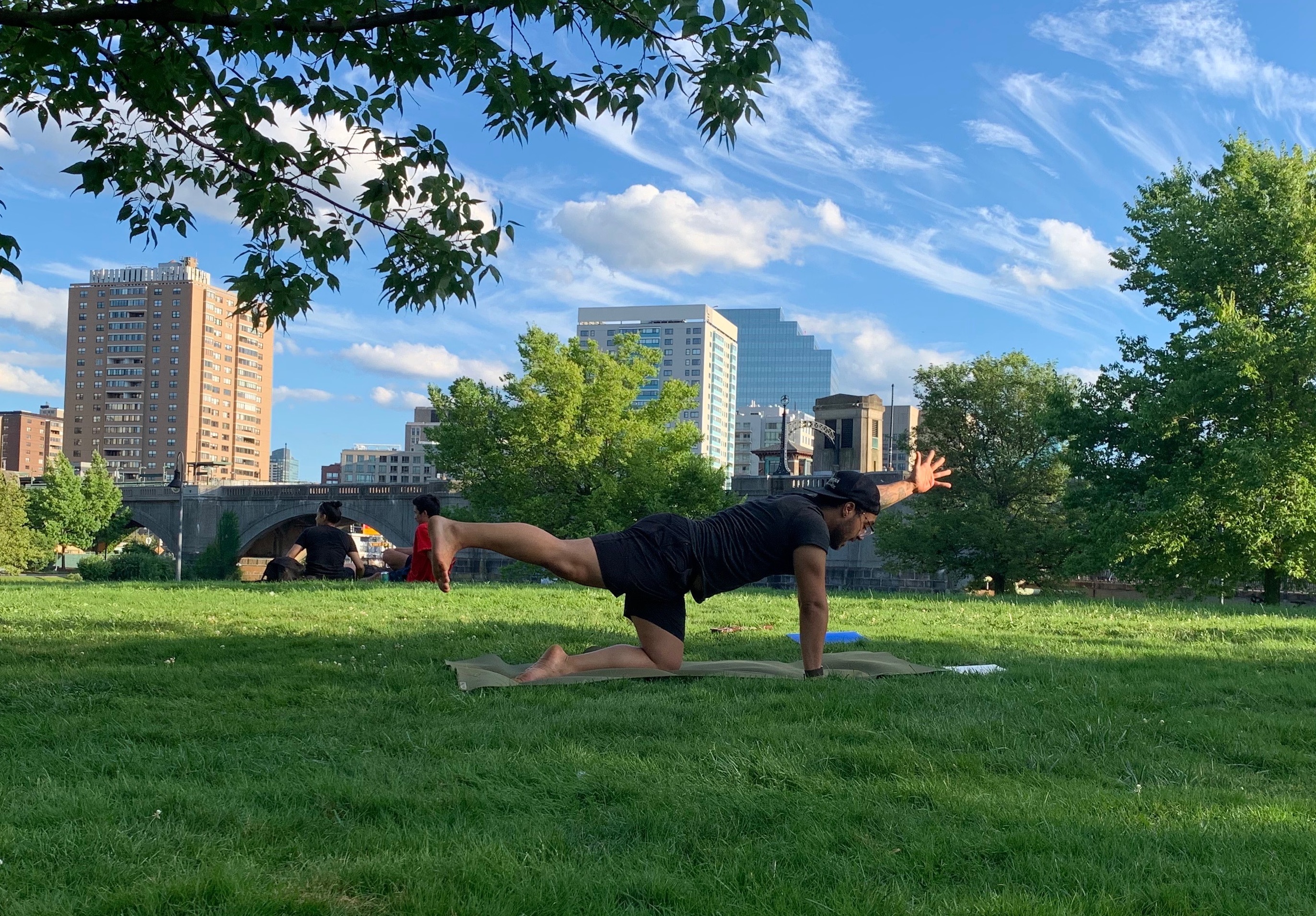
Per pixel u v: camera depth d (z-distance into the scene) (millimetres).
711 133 7707
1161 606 12117
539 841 2918
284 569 15383
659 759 3854
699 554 5734
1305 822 3191
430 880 2578
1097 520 28594
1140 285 29672
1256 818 3219
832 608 11352
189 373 172875
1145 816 3209
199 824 3037
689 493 40031
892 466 101375
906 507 41688
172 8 6488
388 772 3646
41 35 6527
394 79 7660
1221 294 26656
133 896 2408
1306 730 4582
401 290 8398
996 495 40719
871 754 3918
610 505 38969
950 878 2732
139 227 8383
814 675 5859
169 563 59719
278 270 8188
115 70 7305
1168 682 5965
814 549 5746
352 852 2836
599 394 39219
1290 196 26859
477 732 4320
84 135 8008
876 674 6098
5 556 69000
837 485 5973
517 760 3834
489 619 9414
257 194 7961
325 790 3381
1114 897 2539
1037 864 2760
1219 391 25391
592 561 5633
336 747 4074
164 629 8477
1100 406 29547
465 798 3316
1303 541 25734
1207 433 27656
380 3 7055
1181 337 27297
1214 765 3996
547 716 4699
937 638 8297
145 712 4770
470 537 5344
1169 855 2885
